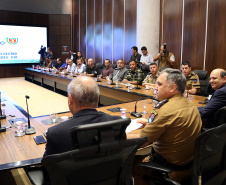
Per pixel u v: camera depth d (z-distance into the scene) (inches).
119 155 45.4
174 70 66.5
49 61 417.4
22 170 102.0
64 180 41.0
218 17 221.0
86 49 429.4
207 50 233.0
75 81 50.4
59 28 460.8
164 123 62.2
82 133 41.3
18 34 436.1
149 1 269.1
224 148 59.2
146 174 68.2
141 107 114.0
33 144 69.9
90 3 406.3
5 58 431.5
